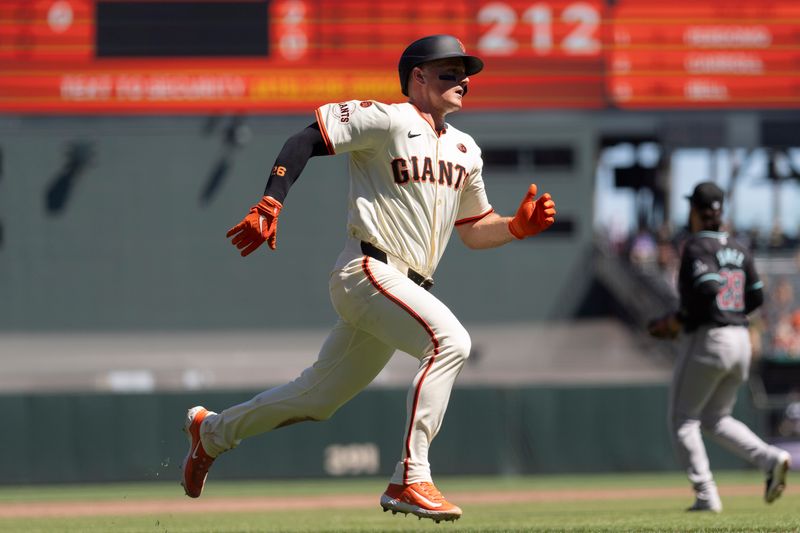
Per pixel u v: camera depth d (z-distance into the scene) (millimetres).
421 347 14469
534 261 77312
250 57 74375
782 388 69625
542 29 75562
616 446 53469
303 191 76375
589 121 76562
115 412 52750
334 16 74312
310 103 74625
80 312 75562
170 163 75688
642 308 74812
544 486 46844
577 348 74062
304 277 76188
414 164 14742
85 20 73938
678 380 23469
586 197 77375
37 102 74062
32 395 52531
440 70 14977
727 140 76312
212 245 75875
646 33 75750
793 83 76000
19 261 75438
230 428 16016
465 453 53312
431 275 15391
